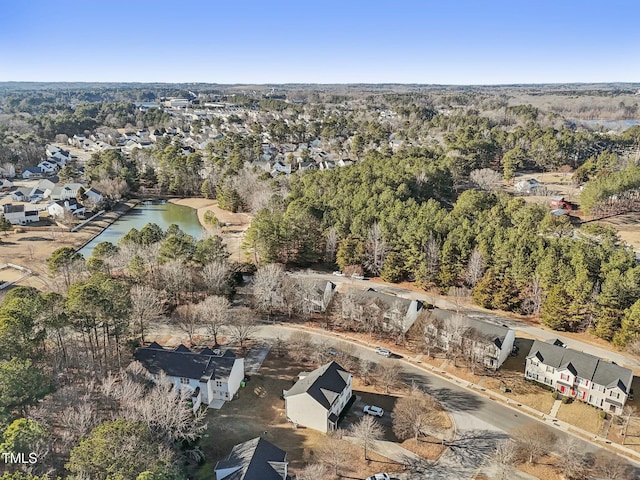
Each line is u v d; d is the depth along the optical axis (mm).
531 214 99812
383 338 69875
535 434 49438
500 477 44406
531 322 74062
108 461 34875
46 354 55125
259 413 54031
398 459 47531
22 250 102125
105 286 57594
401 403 53188
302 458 47219
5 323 47188
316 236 94562
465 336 63375
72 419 42094
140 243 86188
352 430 51156
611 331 66625
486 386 59219
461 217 94125
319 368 56750
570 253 76062
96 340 59125
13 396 42344
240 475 40125
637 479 44812
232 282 80125
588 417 53562
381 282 87500
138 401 45438
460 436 50750
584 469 45969
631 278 66062
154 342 63469
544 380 59094
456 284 82500
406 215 93875
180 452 44406
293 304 75812
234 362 56750
